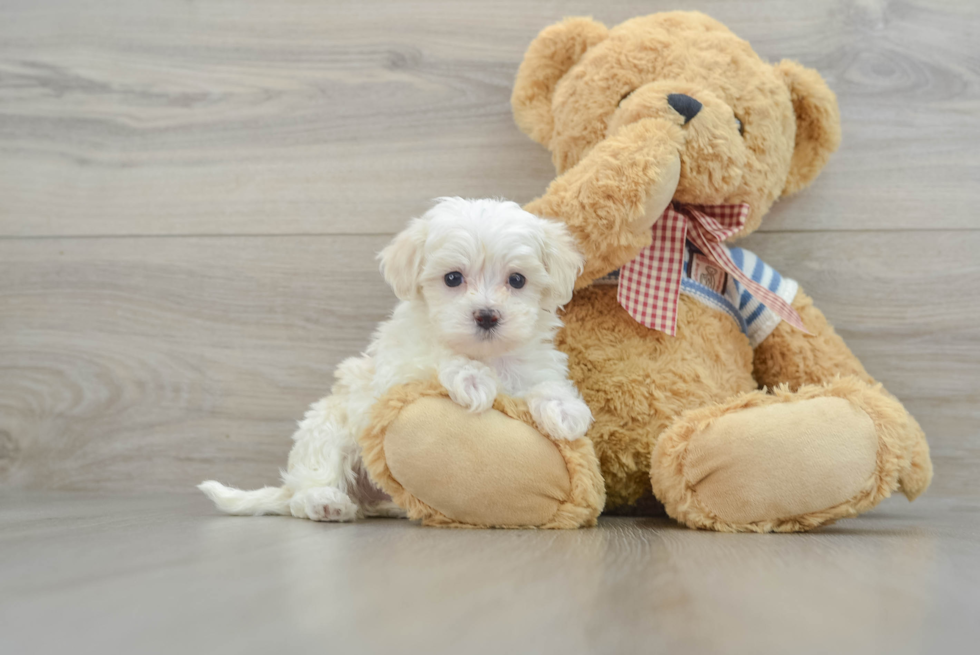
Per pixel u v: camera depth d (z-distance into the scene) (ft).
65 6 6.94
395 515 5.15
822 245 6.46
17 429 6.86
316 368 6.75
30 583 2.66
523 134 6.63
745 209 5.39
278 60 6.81
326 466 4.95
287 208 6.80
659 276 5.30
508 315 4.53
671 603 2.35
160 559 3.14
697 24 5.62
